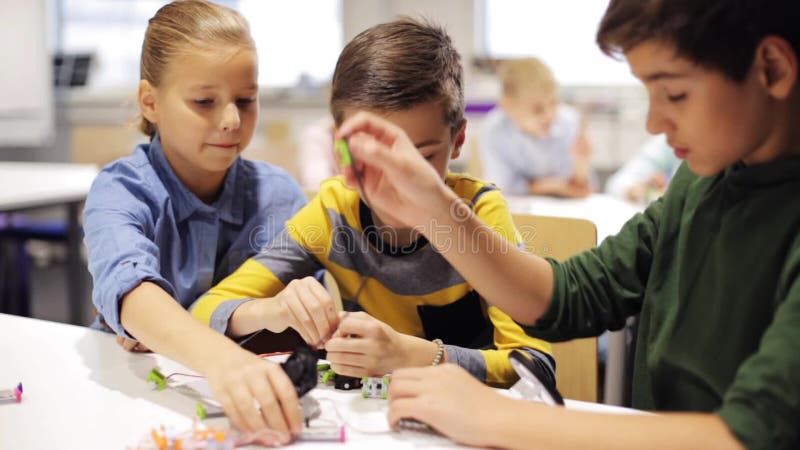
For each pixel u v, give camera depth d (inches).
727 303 30.3
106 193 43.1
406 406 28.5
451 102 38.4
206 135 43.3
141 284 36.5
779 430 23.1
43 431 29.0
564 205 94.2
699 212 32.8
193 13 43.6
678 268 33.1
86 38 179.9
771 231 29.4
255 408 29.0
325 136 118.3
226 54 42.2
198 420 30.1
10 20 166.1
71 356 37.6
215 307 40.8
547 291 34.9
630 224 37.7
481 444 27.2
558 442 25.6
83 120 174.9
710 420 24.2
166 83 43.2
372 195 32.3
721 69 25.6
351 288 45.1
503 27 156.2
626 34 26.7
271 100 162.4
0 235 128.0
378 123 31.2
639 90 145.8
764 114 26.6
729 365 29.8
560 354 50.1
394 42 38.6
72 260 108.5
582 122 124.0
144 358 37.4
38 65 167.6
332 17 161.9
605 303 36.4
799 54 25.7
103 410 31.0
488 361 37.0
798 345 23.9
